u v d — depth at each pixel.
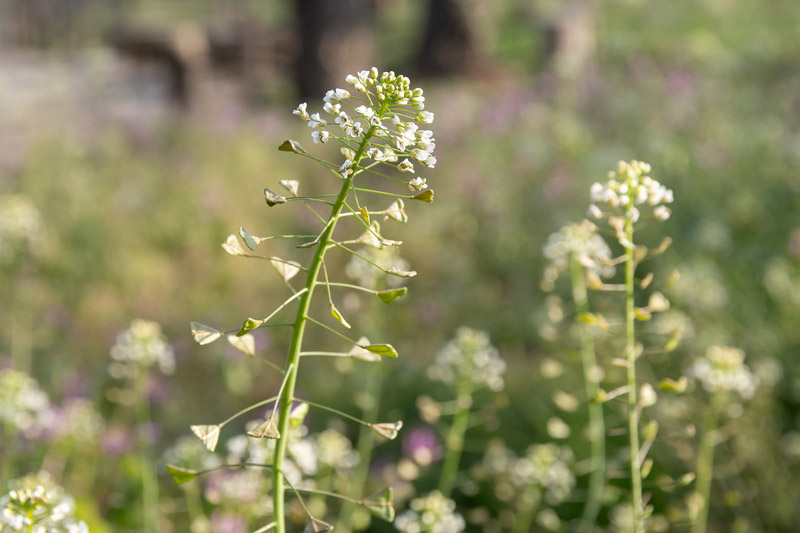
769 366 4.19
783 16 18.11
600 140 9.55
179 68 16.11
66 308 6.67
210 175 9.34
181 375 5.71
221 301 6.99
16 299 5.75
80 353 6.02
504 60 18.91
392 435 1.80
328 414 4.93
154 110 13.41
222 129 11.22
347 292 6.89
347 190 1.66
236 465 1.79
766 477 3.79
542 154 9.16
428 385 4.93
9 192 8.50
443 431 3.42
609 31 18.86
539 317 5.64
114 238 7.60
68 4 27.12
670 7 19.34
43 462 3.76
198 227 8.03
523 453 4.38
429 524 2.74
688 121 9.27
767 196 7.09
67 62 18.30
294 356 1.75
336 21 16.47
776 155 7.71
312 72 16.59
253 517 3.05
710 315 5.17
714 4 19.00
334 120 1.66
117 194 8.62
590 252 3.34
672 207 7.02
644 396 2.42
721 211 6.91
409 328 6.45
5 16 26.36
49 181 8.71
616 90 10.96
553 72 12.48
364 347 1.69
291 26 17.80
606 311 5.39
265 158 10.17
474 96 13.12
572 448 4.20
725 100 9.88
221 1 28.67
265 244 7.88
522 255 7.47
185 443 3.34
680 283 5.30
